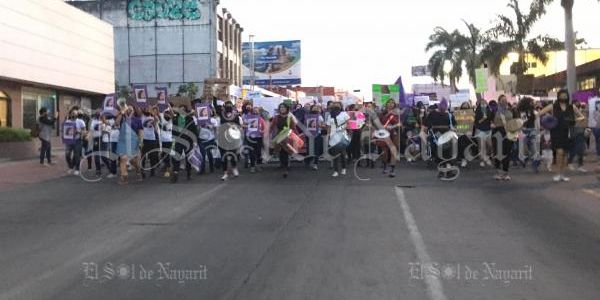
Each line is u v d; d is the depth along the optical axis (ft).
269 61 246.27
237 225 27.96
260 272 20.43
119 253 23.24
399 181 42.14
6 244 24.84
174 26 164.14
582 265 21.07
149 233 26.58
